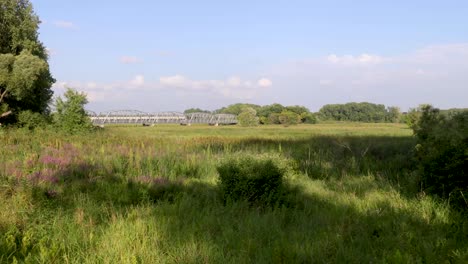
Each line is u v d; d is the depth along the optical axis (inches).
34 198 329.1
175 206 332.8
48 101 1619.1
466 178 346.9
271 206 357.7
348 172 589.3
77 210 309.4
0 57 1352.1
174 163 595.2
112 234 250.7
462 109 401.1
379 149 801.6
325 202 377.1
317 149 855.7
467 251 230.7
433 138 405.1
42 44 1657.2
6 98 1456.7
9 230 248.2
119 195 382.3
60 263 212.2
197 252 224.5
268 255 223.1
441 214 314.3
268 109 5841.5
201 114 5009.8
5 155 612.7
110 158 595.8
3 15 1504.7
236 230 276.7
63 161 549.0
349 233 268.5
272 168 382.6
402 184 450.9
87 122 1293.1
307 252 230.2
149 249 224.7
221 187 391.2
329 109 6939.0
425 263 224.2
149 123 4089.6
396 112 6259.8
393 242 251.9
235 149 853.2
